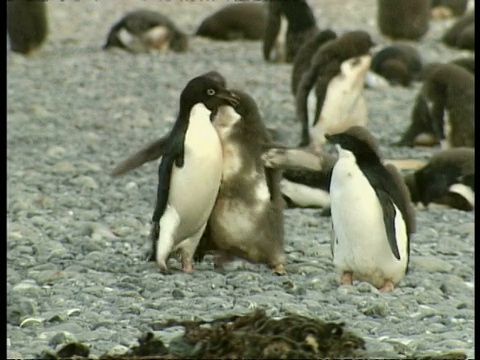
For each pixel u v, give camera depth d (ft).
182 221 64.75
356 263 62.75
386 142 112.88
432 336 55.06
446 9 198.39
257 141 64.69
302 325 46.14
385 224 60.95
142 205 87.51
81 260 69.82
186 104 63.93
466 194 87.15
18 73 152.15
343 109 104.37
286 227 79.66
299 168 65.10
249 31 180.96
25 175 97.19
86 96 137.80
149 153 65.82
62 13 206.69
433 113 105.50
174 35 170.50
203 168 63.57
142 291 62.69
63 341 53.11
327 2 221.05
